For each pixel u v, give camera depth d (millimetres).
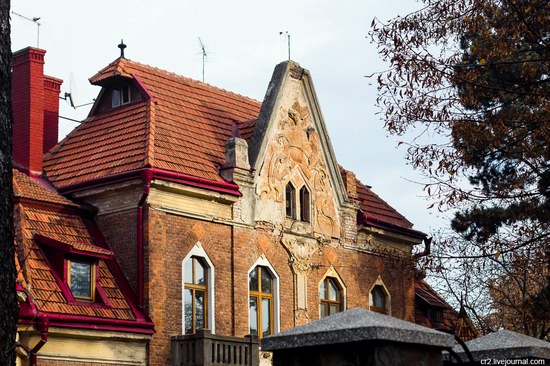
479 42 20422
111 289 26078
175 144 28812
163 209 27109
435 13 19844
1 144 8773
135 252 26750
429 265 26359
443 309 39406
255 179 30219
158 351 26062
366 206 35906
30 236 25391
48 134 31594
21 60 30297
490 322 41594
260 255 30062
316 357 8578
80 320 24094
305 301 31531
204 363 25297
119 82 30703
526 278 34438
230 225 29172
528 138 22781
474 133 21406
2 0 9016
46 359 23500
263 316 30109
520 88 21594
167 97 30984
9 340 8672
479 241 28078
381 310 35406
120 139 28938
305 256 31812
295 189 31922
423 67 19688
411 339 8461
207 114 32031
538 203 24359
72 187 28078
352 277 33875
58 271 25016
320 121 33250
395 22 19797
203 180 27969
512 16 19859
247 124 32281
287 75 32156
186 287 27672
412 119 20781
